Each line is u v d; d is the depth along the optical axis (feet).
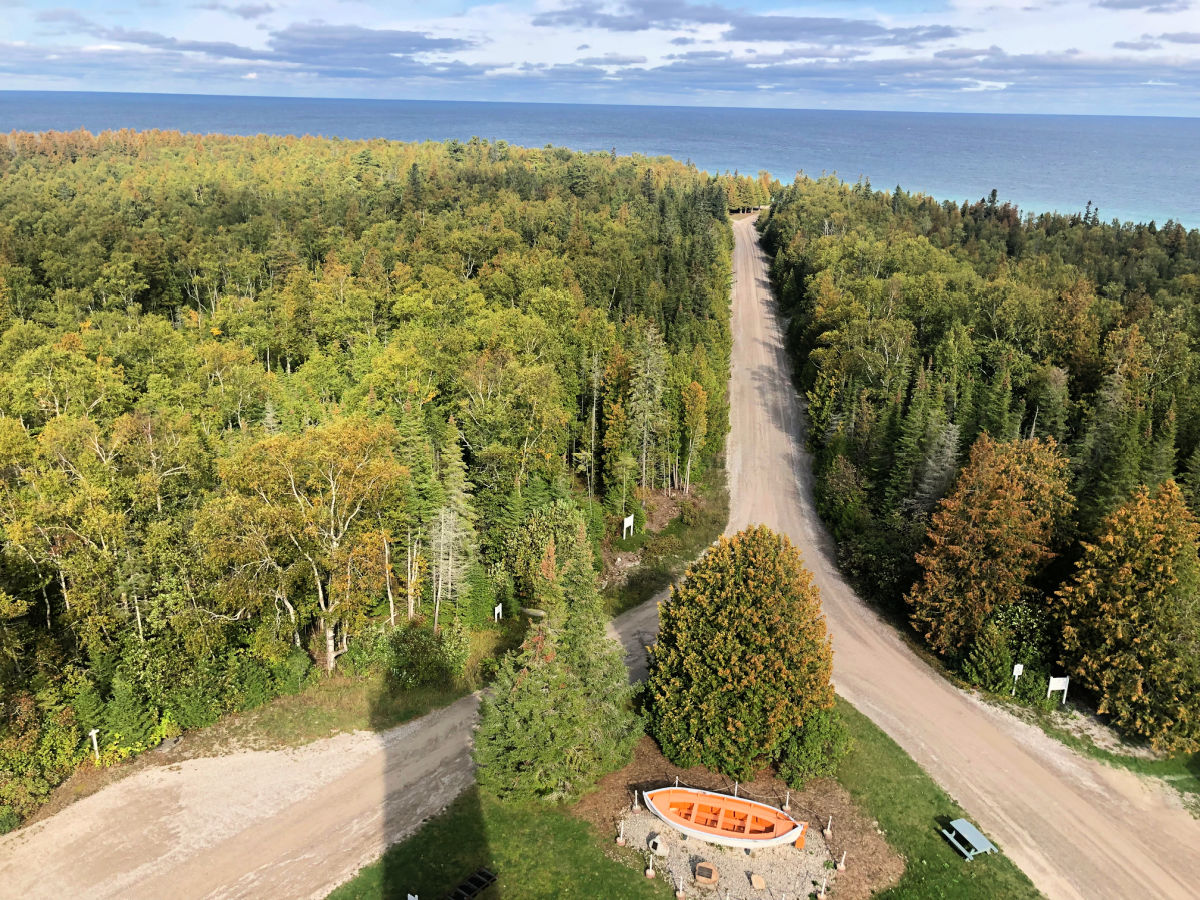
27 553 142.20
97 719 134.31
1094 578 149.38
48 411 244.42
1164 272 449.48
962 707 156.76
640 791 131.54
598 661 128.67
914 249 424.87
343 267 394.52
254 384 269.23
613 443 237.86
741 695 130.41
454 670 162.50
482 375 234.58
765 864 118.11
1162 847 124.16
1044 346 294.46
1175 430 215.92
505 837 121.90
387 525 170.30
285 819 124.77
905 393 268.21
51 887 110.93
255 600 146.61
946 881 116.37
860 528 218.79
